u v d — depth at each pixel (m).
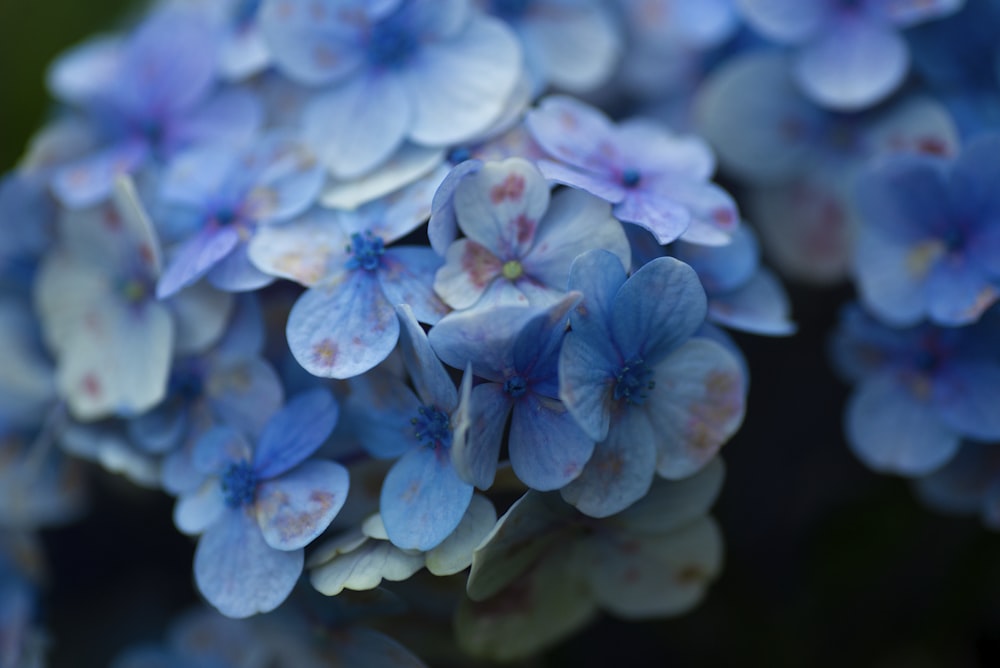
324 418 0.29
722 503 0.36
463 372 0.29
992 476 0.32
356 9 0.31
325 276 0.29
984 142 0.30
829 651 0.36
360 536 0.29
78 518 0.36
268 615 0.31
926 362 0.31
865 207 0.32
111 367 0.31
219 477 0.30
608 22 0.34
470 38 0.31
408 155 0.31
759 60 0.34
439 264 0.29
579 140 0.30
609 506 0.28
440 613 0.31
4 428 0.34
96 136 0.34
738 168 0.34
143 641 0.36
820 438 0.37
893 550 0.36
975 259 0.31
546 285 0.29
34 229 0.33
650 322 0.28
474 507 0.28
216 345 0.30
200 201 0.31
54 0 0.40
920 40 0.33
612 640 0.36
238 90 0.33
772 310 0.31
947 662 0.36
